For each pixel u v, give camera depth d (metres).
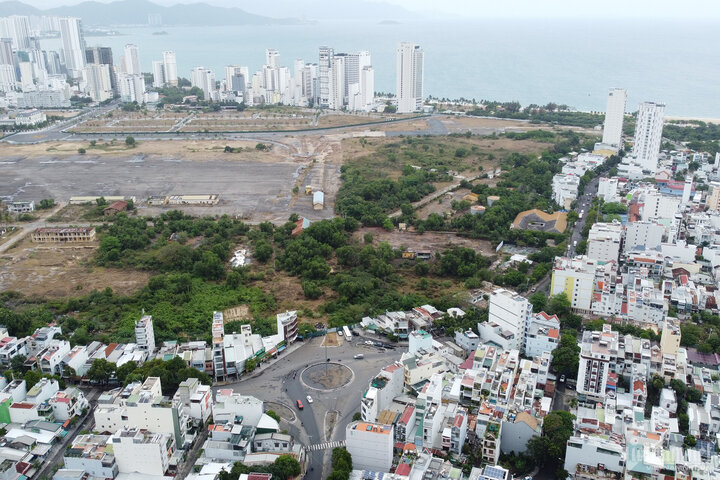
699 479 196.75
